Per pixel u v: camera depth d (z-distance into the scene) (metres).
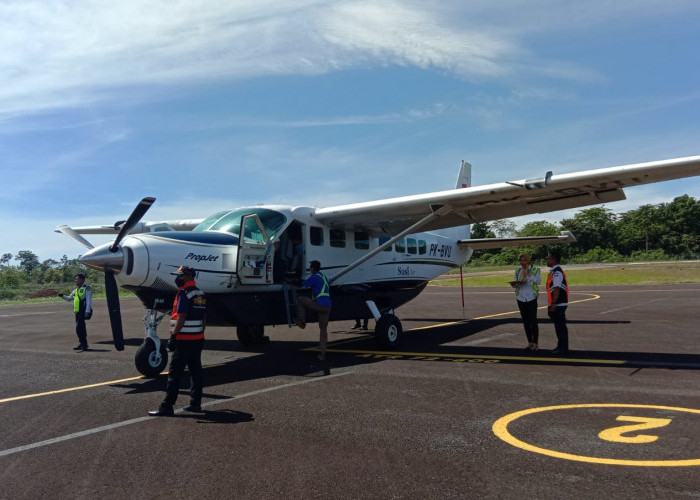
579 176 7.65
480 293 25.30
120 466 3.87
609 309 15.22
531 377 6.61
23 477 3.71
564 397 5.56
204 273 7.73
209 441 4.38
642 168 7.18
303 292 9.12
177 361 5.23
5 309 24.12
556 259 8.52
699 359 7.66
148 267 7.20
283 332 12.38
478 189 8.44
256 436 4.48
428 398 5.64
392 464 3.77
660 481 3.37
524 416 4.89
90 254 7.03
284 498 3.26
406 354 8.73
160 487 3.47
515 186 8.14
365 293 10.12
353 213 9.45
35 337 12.77
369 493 3.30
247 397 5.89
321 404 5.48
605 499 3.13
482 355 8.40
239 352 9.45
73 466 3.89
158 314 8.04
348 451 4.06
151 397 6.08
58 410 5.56
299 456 3.98
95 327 14.89
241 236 7.98
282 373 7.27
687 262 50.34
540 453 3.92
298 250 9.45
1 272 49.12
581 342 9.48
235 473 3.67
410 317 14.91
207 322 8.09
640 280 30.25
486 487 3.34
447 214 9.70
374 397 5.73
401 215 9.67
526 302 8.66
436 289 28.95
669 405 5.17
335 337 11.42
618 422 4.63
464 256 14.41
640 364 7.35
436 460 3.83
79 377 7.49
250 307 8.25
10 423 5.11
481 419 4.82
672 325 11.48
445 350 9.05
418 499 3.19
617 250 68.69
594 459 3.77
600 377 6.54
